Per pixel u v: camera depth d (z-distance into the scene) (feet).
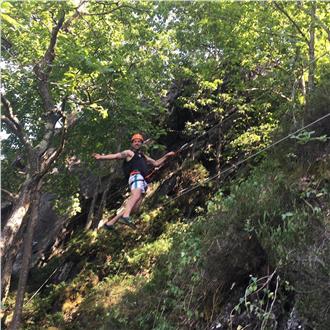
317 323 18.12
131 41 38.47
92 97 36.47
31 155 34.19
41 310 43.14
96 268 47.16
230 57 45.29
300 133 22.79
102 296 37.19
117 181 65.72
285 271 19.86
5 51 34.32
